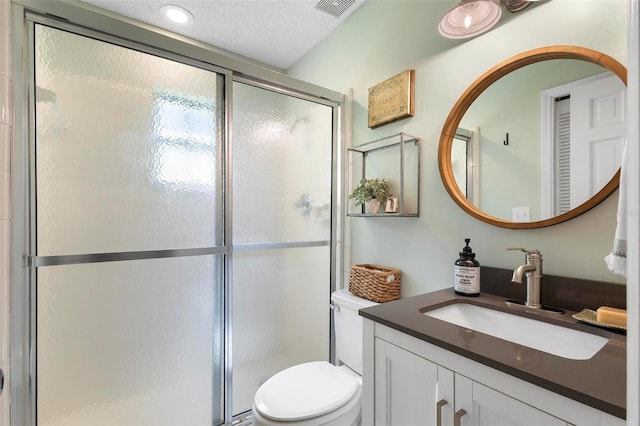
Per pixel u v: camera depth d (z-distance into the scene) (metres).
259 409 1.16
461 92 1.36
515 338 1.01
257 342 1.77
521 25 1.16
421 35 1.54
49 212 1.21
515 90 1.18
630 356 0.34
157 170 1.45
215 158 1.60
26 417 1.16
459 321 1.14
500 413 0.67
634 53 0.35
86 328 1.30
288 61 2.58
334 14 1.99
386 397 0.94
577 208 1.00
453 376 0.76
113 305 1.36
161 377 1.47
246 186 1.71
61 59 1.23
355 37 1.96
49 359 1.22
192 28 2.14
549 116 1.09
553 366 0.63
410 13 1.59
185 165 1.52
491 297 1.17
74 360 1.28
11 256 1.11
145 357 1.44
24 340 1.15
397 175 1.65
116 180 1.35
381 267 1.70
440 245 1.44
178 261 1.51
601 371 0.61
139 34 1.36
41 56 1.18
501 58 1.22
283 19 2.04
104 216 1.33
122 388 1.38
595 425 0.54
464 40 1.35
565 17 1.05
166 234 1.47
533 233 1.13
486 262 1.26
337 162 2.05
